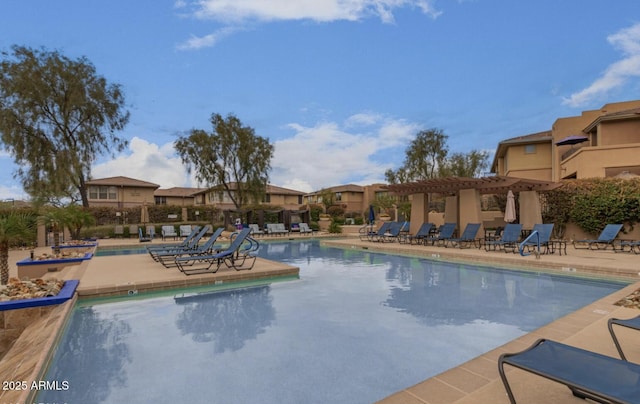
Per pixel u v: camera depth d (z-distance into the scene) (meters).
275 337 4.66
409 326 5.04
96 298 6.64
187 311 5.92
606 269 8.24
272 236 23.05
